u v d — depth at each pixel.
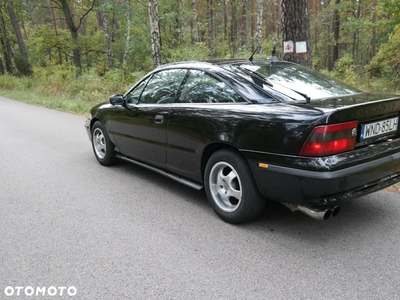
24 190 4.58
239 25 36.59
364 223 3.38
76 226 3.50
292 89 3.34
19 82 24.55
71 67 24.25
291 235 3.18
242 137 3.08
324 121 2.61
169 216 3.68
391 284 2.45
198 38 25.64
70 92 17.95
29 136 8.33
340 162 2.66
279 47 22.73
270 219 3.51
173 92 4.04
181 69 4.05
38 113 12.75
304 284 2.47
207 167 3.54
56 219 3.67
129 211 3.83
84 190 4.53
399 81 13.59
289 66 3.98
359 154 2.79
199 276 2.60
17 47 43.66
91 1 28.92
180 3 25.42
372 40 28.69
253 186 3.14
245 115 3.08
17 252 3.02
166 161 4.14
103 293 2.44
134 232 3.34
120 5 23.62
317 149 2.64
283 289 2.43
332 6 25.25
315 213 2.81
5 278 2.65
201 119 3.48
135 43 23.78
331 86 3.62
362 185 2.87
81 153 6.54
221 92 3.49
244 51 16.80
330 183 2.62
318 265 2.70
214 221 3.53
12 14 29.73
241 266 2.71
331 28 31.47
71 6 34.81
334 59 28.97
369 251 2.88
